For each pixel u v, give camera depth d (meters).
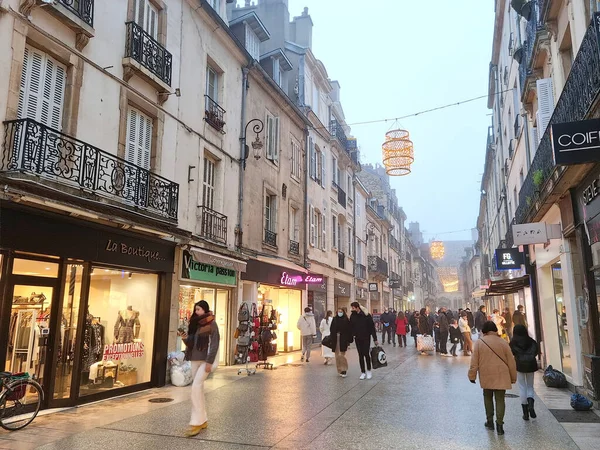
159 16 10.73
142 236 9.29
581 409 7.29
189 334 6.41
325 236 22.88
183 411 7.28
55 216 7.25
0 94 6.64
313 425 6.36
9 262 6.70
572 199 8.35
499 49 20.75
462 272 87.94
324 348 13.62
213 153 12.76
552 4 8.95
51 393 7.34
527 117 13.81
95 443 5.51
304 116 19.67
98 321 8.44
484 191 35.69
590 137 5.43
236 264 12.45
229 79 14.05
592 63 6.21
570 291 9.05
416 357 15.71
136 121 9.79
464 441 5.64
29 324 7.10
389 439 5.70
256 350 14.41
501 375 6.07
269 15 22.09
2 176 6.18
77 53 8.07
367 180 44.34
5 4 6.76
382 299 37.31
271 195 17.12
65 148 7.30
